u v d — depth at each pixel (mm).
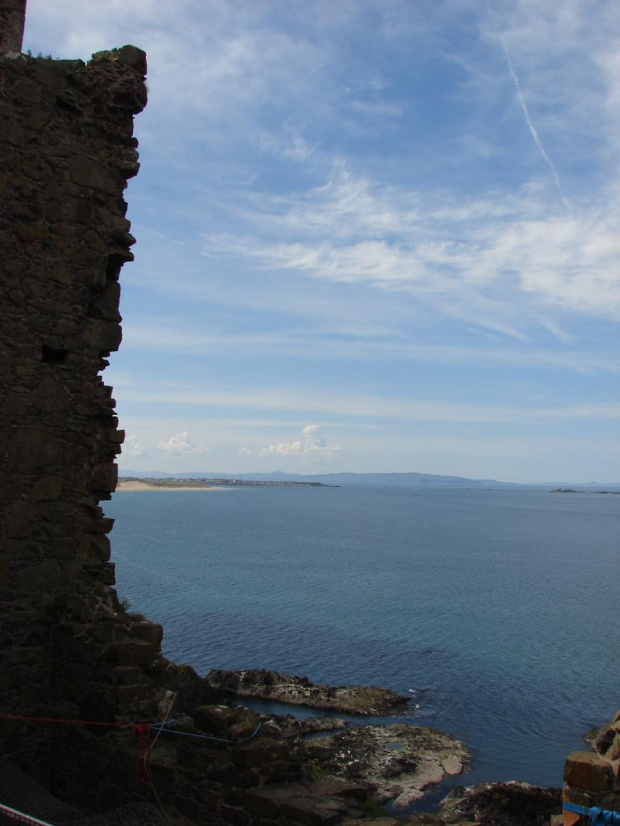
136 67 11156
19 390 9945
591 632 41406
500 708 26500
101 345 10727
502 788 16344
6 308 9883
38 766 9625
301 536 107062
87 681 9352
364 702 25844
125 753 8680
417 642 37438
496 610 48500
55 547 10133
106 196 10859
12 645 9633
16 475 9867
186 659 32344
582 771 5145
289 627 39781
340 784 7988
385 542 101625
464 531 127688
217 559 73188
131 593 49219
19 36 10461
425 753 20266
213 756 7824
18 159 10039
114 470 10719
